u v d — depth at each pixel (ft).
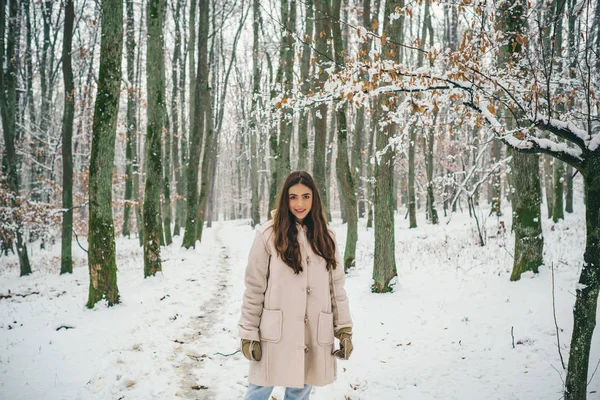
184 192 82.74
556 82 14.17
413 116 15.28
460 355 14.78
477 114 11.84
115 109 22.99
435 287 24.18
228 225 109.70
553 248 29.94
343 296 8.81
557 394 11.57
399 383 13.02
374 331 18.12
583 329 8.97
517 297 19.90
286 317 8.12
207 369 14.30
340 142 29.76
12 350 16.07
